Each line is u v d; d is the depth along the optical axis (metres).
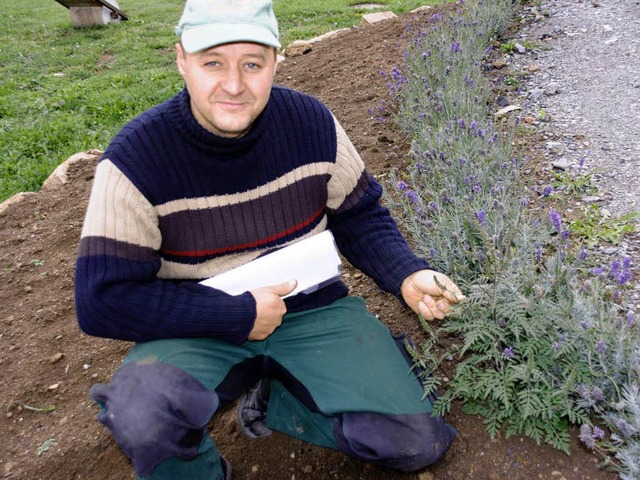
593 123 3.73
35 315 3.07
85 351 2.80
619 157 3.34
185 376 1.70
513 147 3.60
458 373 1.97
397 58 5.25
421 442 1.81
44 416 2.50
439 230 2.60
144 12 11.93
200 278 1.87
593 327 1.92
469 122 3.39
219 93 1.63
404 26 6.07
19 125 5.85
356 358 1.88
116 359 2.73
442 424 1.92
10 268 3.46
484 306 2.16
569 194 3.12
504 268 2.21
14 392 2.62
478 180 2.84
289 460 2.18
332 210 2.04
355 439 1.81
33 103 6.55
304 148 1.86
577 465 1.91
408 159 3.62
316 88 5.29
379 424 1.81
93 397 1.71
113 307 1.64
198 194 1.74
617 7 5.36
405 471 1.92
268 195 1.83
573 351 1.98
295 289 1.86
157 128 1.69
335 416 1.89
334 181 1.95
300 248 1.83
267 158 1.79
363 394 1.82
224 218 1.79
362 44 5.98
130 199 1.65
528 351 1.89
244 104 1.66
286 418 2.08
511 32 5.25
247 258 1.89
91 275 1.63
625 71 4.29
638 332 1.97
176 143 1.69
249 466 2.19
